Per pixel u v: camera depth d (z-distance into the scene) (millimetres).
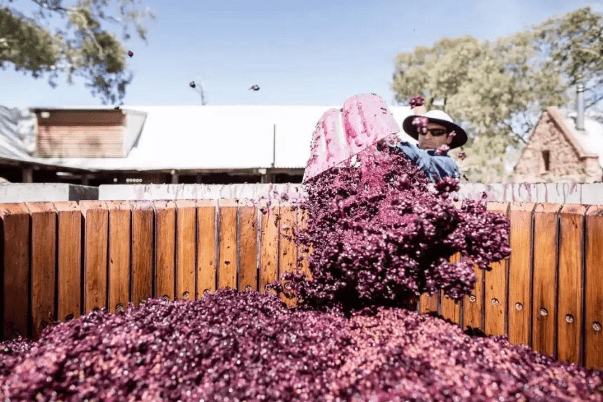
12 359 1994
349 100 3326
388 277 2416
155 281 2980
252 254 3135
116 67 14039
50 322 2643
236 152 16828
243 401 1656
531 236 2596
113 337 1976
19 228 2502
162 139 17453
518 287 2641
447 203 2396
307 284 2922
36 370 1768
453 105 20734
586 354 2355
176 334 2088
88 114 16469
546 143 18734
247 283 3131
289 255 3111
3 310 2439
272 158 16375
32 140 16641
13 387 1676
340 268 2623
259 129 18141
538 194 4309
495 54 21547
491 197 4445
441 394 1581
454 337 2115
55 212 2670
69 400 1666
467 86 20906
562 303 2453
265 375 1830
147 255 2943
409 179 2781
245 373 1837
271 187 4309
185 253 3043
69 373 1771
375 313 2557
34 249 2574
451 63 21781
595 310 2312
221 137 17688
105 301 2838
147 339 1979
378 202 2762
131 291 2904
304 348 2092
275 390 1712
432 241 2400
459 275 2322
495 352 2037
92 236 2795
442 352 1935
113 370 1794
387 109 3139
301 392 1742
